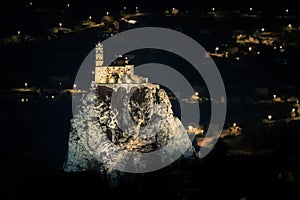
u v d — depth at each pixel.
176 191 150.62
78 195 151.12
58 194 152.62
